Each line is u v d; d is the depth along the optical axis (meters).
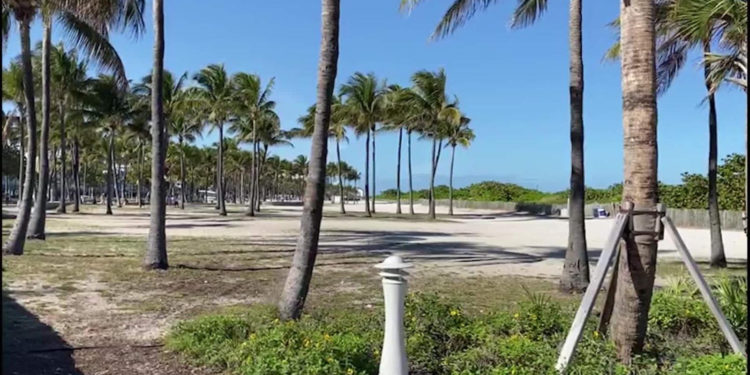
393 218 43.84
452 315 5.79
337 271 12.73
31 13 14.27
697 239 25.52
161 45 11.90
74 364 5.39
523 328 5.59
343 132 47.78
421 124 43.41
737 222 32.78
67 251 15.34
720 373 3.89
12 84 30.95
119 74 15.79
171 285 10.31
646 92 4.58
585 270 10.05
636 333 4.62
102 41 15.02
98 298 8.99
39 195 17.72
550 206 55.72
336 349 4.69
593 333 5.05
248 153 85.50
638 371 4.39
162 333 6.68
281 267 13.02
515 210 62.66
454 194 85.56
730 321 5.38
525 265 14.43
